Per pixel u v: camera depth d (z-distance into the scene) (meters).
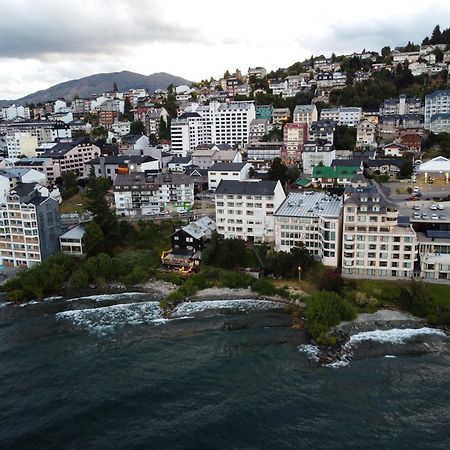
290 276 130.25
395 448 69.25
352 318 108.62
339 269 131.50
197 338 103.88
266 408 79.00
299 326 107.81
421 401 79.81
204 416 77.38
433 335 101.69
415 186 189.38
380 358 93.25
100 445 71.56
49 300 128.38
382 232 123.38
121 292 132.88
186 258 143.62
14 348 101.00
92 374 90.50
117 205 183.12
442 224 133.12
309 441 71.06
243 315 114.75
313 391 83.19
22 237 147.25
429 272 124.06
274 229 146.62
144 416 77.94
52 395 84.00
